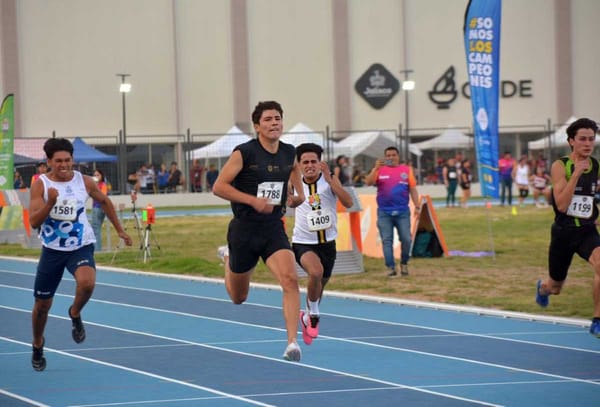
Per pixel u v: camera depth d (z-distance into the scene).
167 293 22.86
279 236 12.16
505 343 15.15
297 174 13.05
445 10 81.44
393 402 11.21
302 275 24.84
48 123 75.38
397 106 81.19
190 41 78.50
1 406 11.25
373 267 27.00
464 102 81.75
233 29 79.19
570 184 13.89
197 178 70.25
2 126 39.25
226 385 12.30
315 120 80.75
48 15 75.38
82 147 65.50
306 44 80.44
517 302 19.44
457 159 61.78
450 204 62.50
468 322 17.44
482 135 27.50
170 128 78.06
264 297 21.64
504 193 58.22
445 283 23.06
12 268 29.91
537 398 11.30
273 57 80.06
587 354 14.07
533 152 81.06
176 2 78.19
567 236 14.41
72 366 13.77
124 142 67.94
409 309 19.34
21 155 64.56
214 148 69.81
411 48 81.38
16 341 16.17
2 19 74.12
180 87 78.38
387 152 24.45
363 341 15.62
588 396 11.36
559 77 82.06
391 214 24.48
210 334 16.62
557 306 18.80
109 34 76.75
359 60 80.94
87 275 12.62
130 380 12.70
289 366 13.57
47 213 12.38
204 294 22.53
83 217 12.83
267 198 11.98
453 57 81.50
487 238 36.06
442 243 29.19
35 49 75.12
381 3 80.88
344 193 15.21
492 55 27.11
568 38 82.06
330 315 18.62
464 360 13.81
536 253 30.25
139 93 77.50
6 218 39.88
